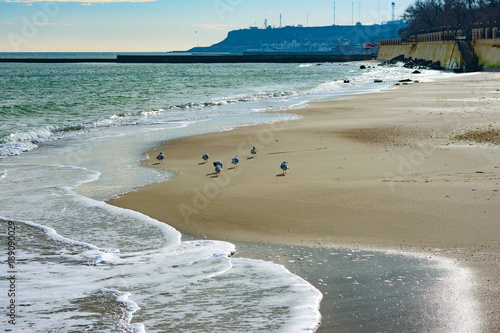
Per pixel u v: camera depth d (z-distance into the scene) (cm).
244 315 757
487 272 882
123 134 2727
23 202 1427
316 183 1545
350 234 1114
